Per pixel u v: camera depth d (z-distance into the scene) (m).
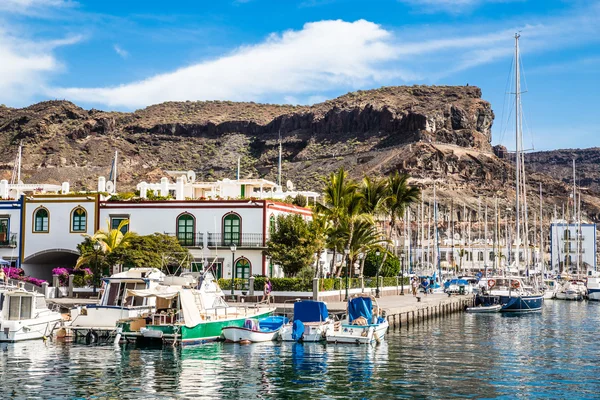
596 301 107.31
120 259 63.50
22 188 93.81
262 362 39.91
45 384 33.50
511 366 40.50
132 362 39.34
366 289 75.31
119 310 47.44
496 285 88.81
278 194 86.94
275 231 67.62
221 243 68.19
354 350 44.97
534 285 91.69
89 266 66.81
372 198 80.44
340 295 66.88
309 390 32.94
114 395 31.52
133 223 70.44
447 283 113.12
